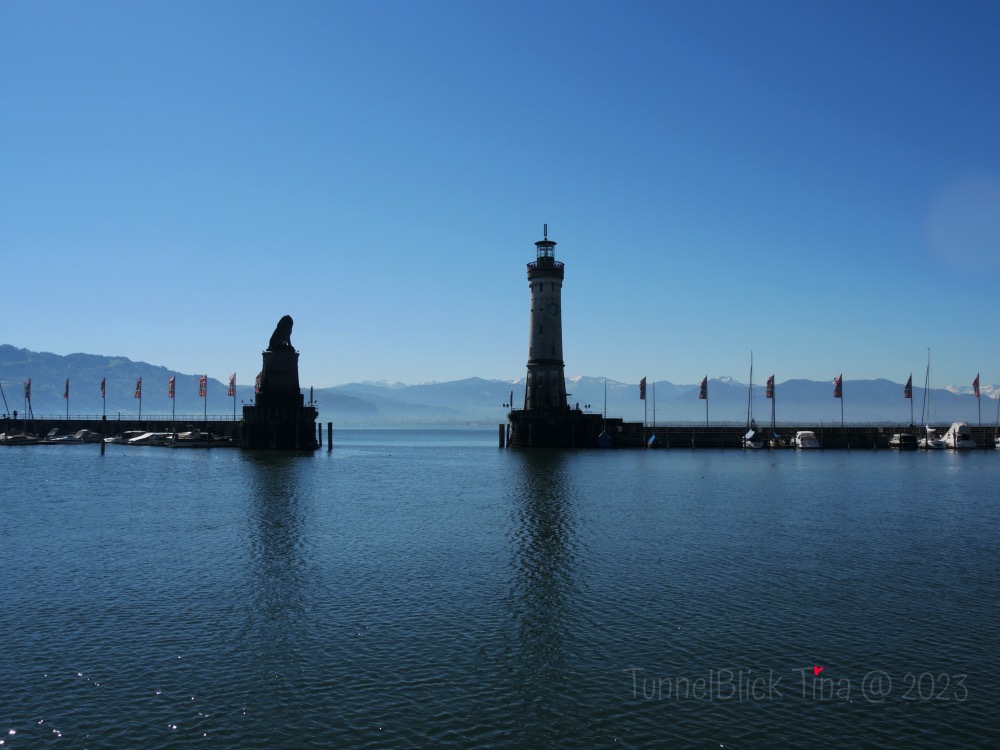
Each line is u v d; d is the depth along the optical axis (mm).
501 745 21766
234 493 75938
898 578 38812
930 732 22469
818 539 49562
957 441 142375
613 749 21594
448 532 52281
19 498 71312
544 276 143625
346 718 23250
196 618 32250
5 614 32750
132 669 26750
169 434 151750
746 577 39062
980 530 53156
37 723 22859
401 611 33250
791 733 22453
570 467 107562
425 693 24922
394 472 102875
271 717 23297
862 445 148750
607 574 39750
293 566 41688
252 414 136500
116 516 59938
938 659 27703
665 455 130125
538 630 30734
